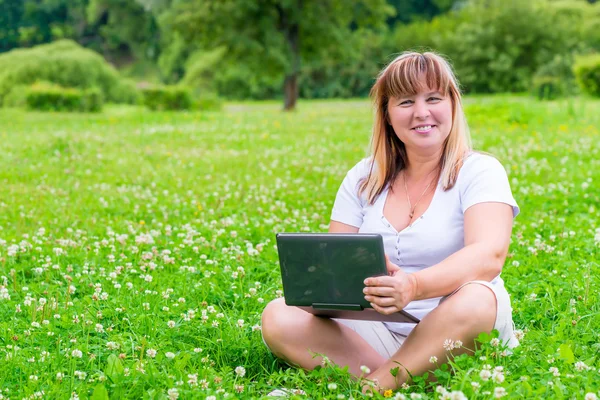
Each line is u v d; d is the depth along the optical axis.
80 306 4.23
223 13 35.56
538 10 54.91
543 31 53.00
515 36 53.16
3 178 10.34
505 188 3.29
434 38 55.16
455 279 3.02
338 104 41.47
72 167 11.28
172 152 13.36
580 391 2.82
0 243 5.87
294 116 25.22
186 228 6.38
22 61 43.84
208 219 7.21
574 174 9.30
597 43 54.41
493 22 53.56
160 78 70.19
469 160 3.37
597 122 16.56
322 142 14.79
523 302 4.19
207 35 36.81
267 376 3.36
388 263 3.00
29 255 5.60
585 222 6.48
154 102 32.75
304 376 3.16
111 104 41.22
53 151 12.86
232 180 9.99
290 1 35.47
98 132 17.94
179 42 60.81
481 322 2.99
